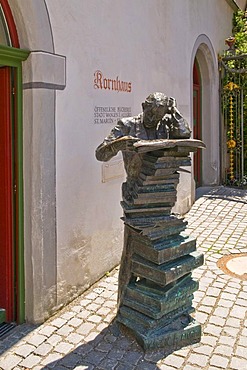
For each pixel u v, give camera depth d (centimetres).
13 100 370
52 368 315
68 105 409
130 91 542
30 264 379
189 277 364
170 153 324
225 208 830
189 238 357
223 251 577
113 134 330
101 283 470
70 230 420
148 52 601
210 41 955
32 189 374
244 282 468
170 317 346
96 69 457
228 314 393
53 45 381
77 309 408
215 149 1042
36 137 370
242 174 1065
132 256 350
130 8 538
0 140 374
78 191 431
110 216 498
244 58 1012
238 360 322
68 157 412
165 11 668
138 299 347
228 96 1060
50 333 364
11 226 379
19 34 362
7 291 382
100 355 331
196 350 335
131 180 340
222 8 1054
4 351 338
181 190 766
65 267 414
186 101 786
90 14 443
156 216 334
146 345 330
